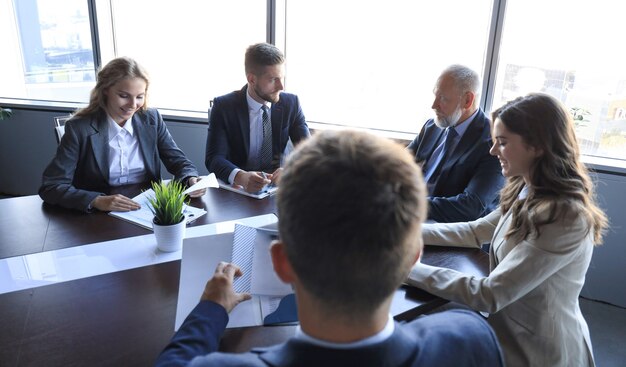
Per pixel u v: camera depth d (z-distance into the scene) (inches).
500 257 47.3
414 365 20.4
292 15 118.0
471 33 100.3
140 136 80.3
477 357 23.8
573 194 42.5
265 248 45.2
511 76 98.8
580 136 95.3
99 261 49.3
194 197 69.7
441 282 43.9
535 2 92.0
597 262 94.8
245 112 89.7
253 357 20.8
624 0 84.8
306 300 20.2
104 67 74.4
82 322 38.6
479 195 68.6
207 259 46.7
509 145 45.6
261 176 75.5
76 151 72.6
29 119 141.3
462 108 74.0
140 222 59.6
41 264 48.5
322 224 18.2
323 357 19.3
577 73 92.3
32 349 35.1
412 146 89.2
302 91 122.8
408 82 109.7
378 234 18.3
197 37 127.8
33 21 138.4
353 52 113.2
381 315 20.3
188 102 135.1
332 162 18.8
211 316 33.5
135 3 130.7
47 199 65.0
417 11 103.4
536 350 45.4
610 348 82.6
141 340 36.4
